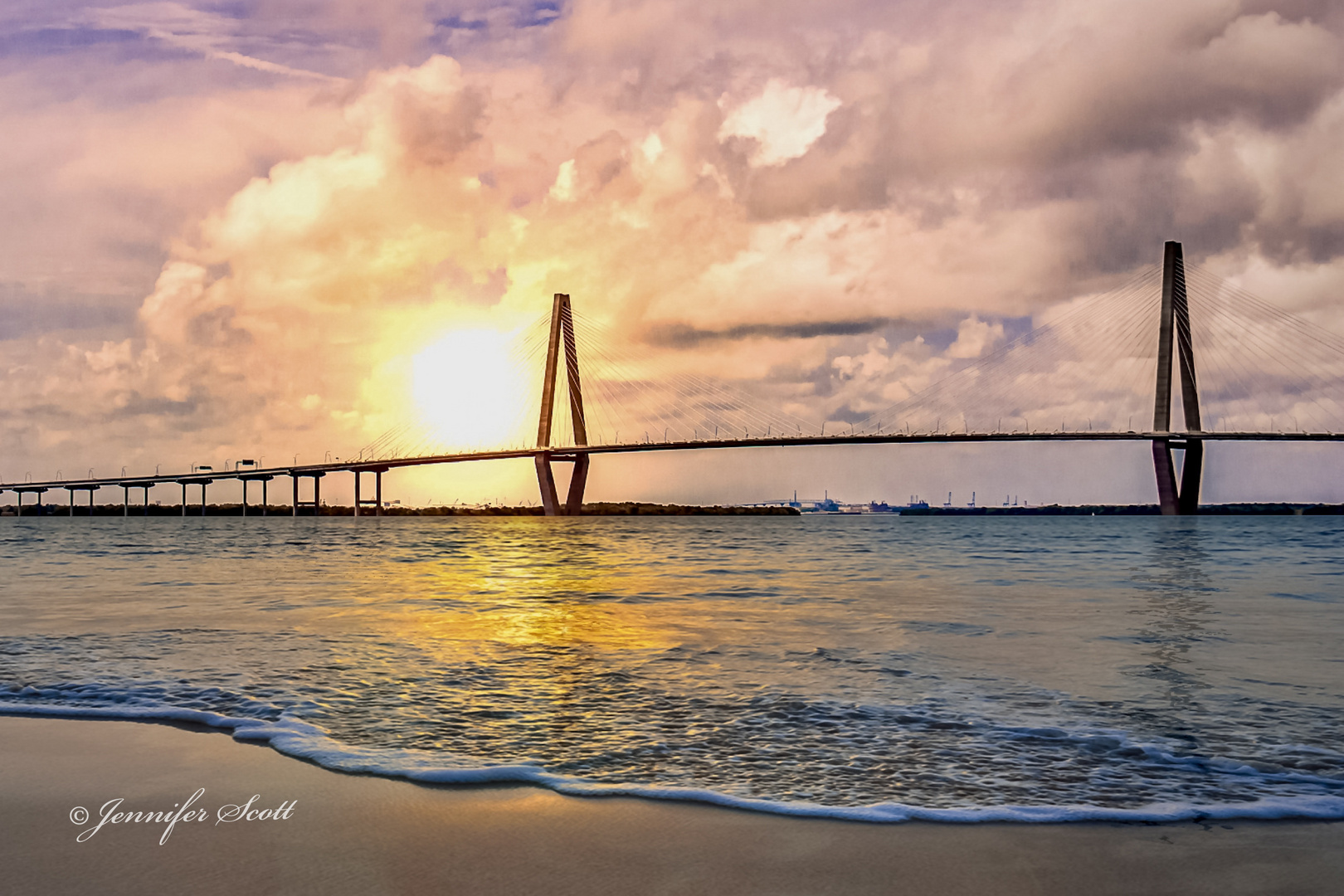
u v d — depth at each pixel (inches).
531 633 597.3
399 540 2738.7
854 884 191.0
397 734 315.6
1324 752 293.6
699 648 526.9
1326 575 1172.5
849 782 261.4
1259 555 1717.5
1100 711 352.8
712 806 239.1
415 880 192.7
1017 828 224.4
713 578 1122.0
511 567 1376.7
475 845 212.5
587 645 541.3
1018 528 4247.0
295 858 204.7
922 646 532.7
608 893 186.4
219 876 195.0
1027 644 543.2
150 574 1203.2
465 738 310.2
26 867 199.9
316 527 5162.4
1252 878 194.1
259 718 341.4
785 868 199.5
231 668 453.4
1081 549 1995.6
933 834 220.1
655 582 1068.5
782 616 697.6
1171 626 630.5
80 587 979.9
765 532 3752.5
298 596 879.1
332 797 246.4
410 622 658.8
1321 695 383.9
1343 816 232.4
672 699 376.5
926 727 326.6
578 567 1379.2
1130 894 186.4
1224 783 260.7
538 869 198.7
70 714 348.2
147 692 389.7
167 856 205.6
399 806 239.0
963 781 262.4
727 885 190.2
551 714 347.3
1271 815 233.6
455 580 1092.5
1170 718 341.1
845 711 352.2
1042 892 187.5
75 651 511.2
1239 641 553.3
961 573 1211.9
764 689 398.3
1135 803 242.8
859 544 2348.7
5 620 674.2
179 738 311.4
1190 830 223.3
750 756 288.5
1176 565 1400.1
